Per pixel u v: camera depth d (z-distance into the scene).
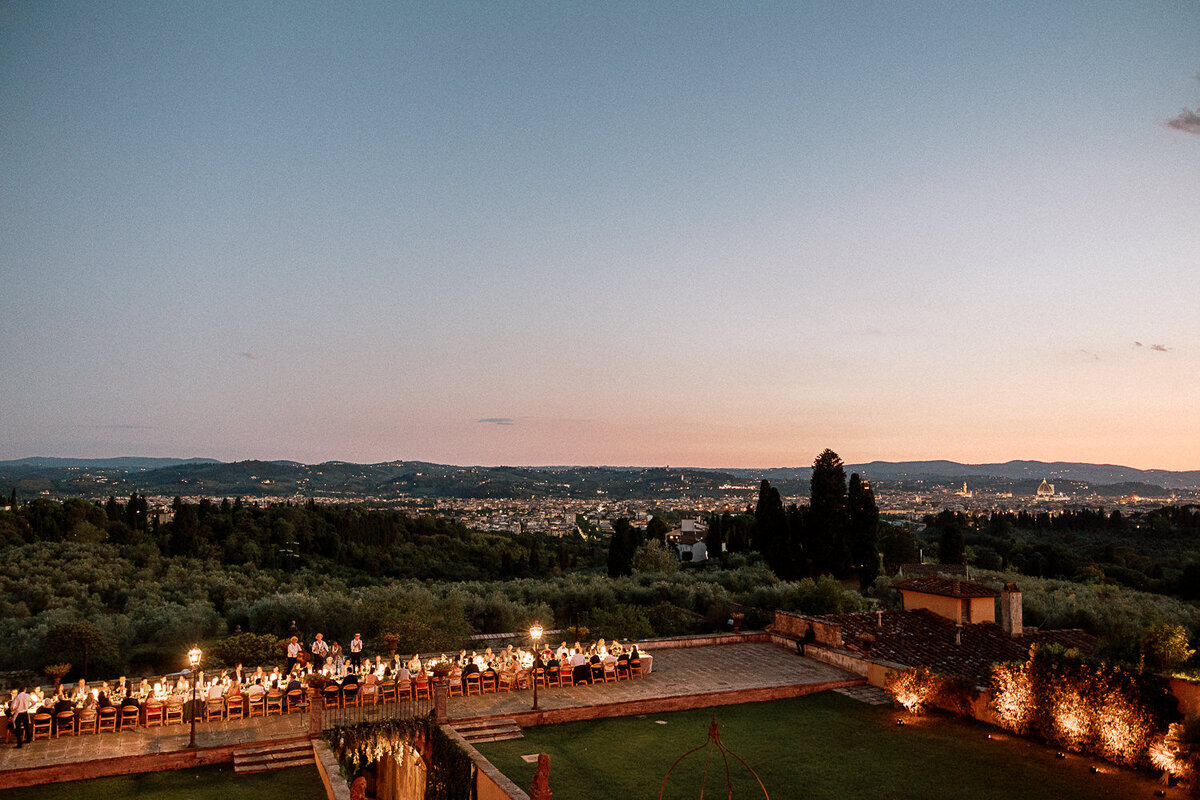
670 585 46.31
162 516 83.50
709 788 14.86
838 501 54.66
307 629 35.53
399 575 68.38
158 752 16.36
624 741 17.64
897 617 28.12
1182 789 14.23
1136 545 95.44
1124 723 15.45
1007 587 27.38
